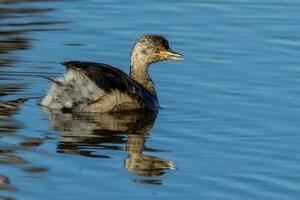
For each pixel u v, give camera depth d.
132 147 15.05
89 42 20.84
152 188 13.24
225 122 16.41
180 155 14.68
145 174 13.80
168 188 13.27
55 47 20.45
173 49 20.53
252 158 14.54
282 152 14.82
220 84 18.53
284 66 19.47
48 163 14.12
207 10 23.09
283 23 22.22
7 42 20.73
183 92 18.20
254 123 16.31
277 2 23.77
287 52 20.34
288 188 13.29
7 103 17.22
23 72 18.92
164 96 18.03
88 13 22.77
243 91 18.09
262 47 20.64
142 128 16.14
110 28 21.73
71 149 14.79
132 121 16.59
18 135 15.45
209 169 14.05
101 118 16.73
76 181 13.41
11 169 13.79
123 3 23.55
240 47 20.64
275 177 13.73
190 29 21.77
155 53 18.31
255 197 12.95
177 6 23.38
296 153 14.77
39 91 17.95
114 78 17.27
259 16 22.70
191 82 18.70
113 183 13.41
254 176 13.75
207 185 13.40
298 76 18.89
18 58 19.67
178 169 14.05
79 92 17.00
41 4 23.47
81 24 22.00
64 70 19.08
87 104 16.98
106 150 14.87
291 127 16.08
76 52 20.19
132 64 18.45
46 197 12.78
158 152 14.83
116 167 14.05
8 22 22.08
